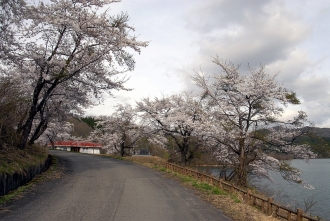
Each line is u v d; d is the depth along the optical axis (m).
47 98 17.23
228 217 7.51
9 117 11.96
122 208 7.99
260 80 18.47
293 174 18.19
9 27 12.25
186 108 24.84
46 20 14.49
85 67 16.89
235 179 18.62
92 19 15.56
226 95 19.97
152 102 27.38
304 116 17.88
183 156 24.88
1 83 11.95
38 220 6.54
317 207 16.39
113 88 18.28
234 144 18.95
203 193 10.89
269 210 8.34
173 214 7.55
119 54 17.06
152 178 14.77
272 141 18.66
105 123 41.06
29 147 16.98
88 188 11.05
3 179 8.61
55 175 14.55
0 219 6.53
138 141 40.50
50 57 15.45
